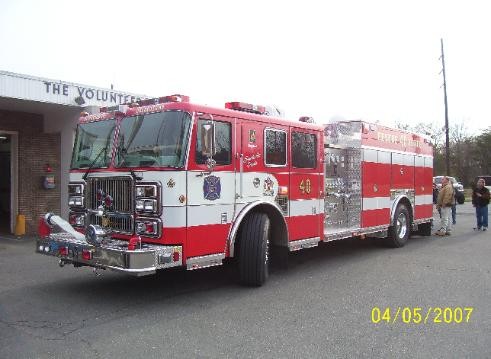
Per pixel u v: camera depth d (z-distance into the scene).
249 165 6.90
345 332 5.01
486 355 4.39
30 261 9.03
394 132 11.06
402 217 11.39
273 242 7.67
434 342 4.73
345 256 9.84
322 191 8.48
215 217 6.34
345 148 9.67
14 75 11.13
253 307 5.94
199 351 4.45
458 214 21.81
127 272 5.44
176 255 5.82
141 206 5.98
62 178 13.61
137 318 5.46
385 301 6.24
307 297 6.44
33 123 13.50
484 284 7.23
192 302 6.16
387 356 4.36
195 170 6.04
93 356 4.32
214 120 6.36
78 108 12.73
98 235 5.91
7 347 4.53
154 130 6.14
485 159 55.72
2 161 15.20
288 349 4.51
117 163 6.36
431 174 13.09
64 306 5.94
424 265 8.80
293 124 7.79
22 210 13.19
